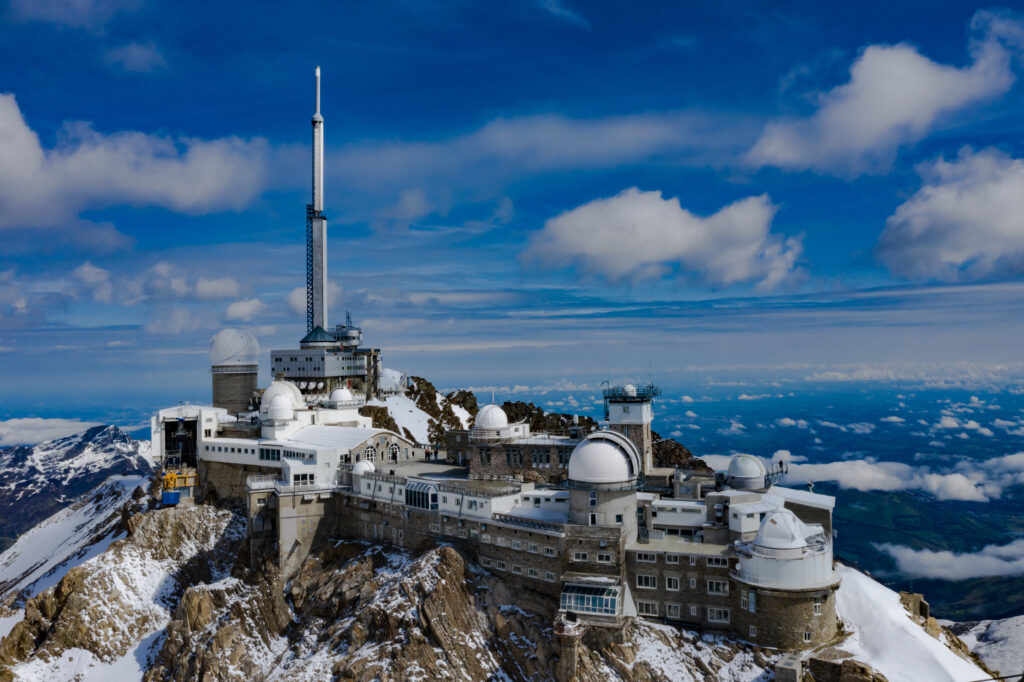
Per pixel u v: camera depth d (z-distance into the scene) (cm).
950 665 9119
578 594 9875
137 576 13900
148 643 12825
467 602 10756
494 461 13138
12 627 14100
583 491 10400
